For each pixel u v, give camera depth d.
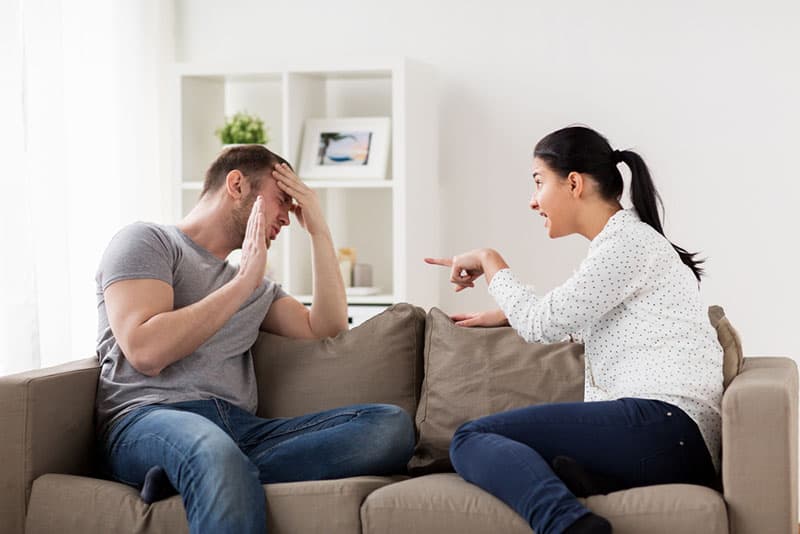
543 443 2.15
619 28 4.06
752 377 2.17
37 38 3.40
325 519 2.18
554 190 2.38
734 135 3.98
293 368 2.66
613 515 2.03
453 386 2.55
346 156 4.05
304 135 4.12
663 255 2.26
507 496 2.05
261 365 2.69
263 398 2.66
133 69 4.05
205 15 4.45
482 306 4.24
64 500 2.28
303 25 4.36
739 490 2.04
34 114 3.39
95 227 3.80
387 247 4.38
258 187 2.67
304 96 4.15
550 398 2.48
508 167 4.19
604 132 4.09
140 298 2.42
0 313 3.21
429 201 4.15
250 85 4.43
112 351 2.51
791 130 3.93
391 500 2.15
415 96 3.98
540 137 4.15
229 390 2.55
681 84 4.02
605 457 2.14
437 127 4.23
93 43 3.80
